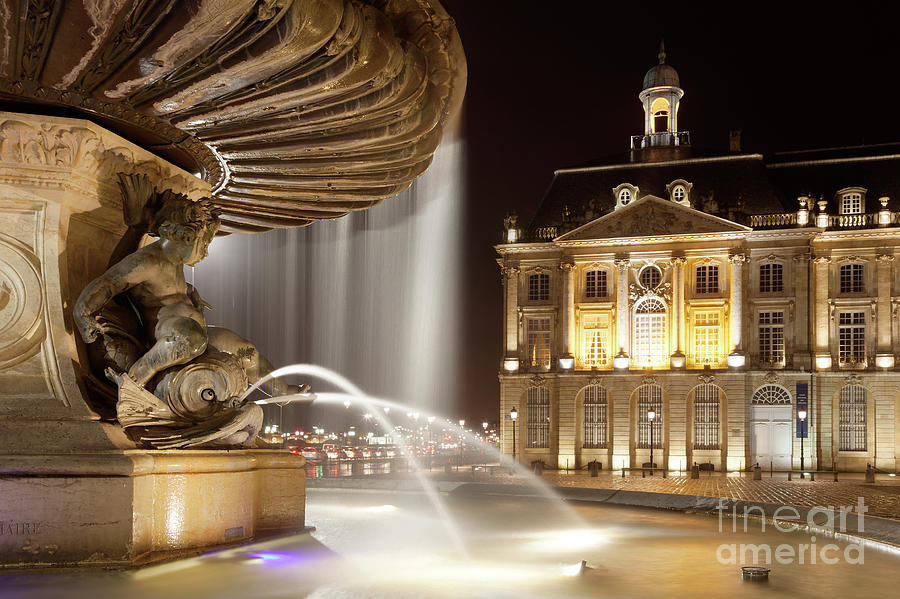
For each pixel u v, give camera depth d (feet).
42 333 24.71
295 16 20.31
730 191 208.95
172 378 25.22
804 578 25.54
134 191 27.12
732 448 194.49
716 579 24.68
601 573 25.20
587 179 222.48
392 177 33.19
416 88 26.14
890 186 204.44
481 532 36.32
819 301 197.57
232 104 24.82
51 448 22.70
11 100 23.91
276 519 30.71
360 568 24.71
